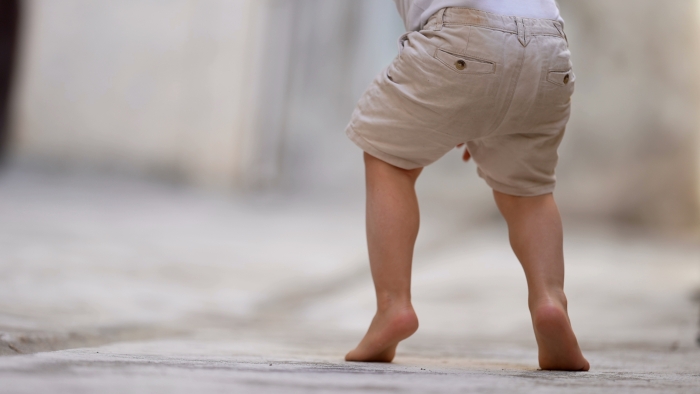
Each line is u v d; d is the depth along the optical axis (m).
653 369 1.42
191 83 12.08
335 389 0.89
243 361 1.29
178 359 1.25
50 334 1.62
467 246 8.36
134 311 2.99
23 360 1.03
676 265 7.18
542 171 1.52
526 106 1.40
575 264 7.04
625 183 12.35
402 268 1.50
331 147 13.26
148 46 11.95
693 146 12.27
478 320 3.68
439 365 1.44
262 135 12.55
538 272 1.45
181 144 12.12
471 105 1.40
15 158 11.34
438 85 1.40
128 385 0.83
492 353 1.99
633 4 12.34
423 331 3.10
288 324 3.30
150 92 11.97
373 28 13.38
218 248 6.31
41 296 2.93
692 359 1.71
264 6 12.34
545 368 1.40
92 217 7.21
